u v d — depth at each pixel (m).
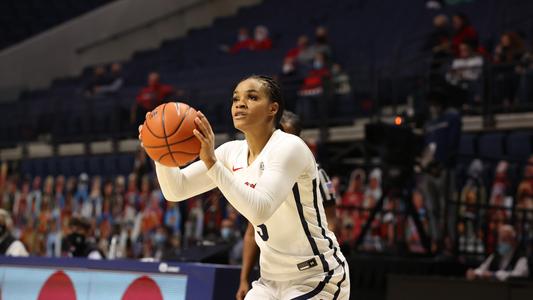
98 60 17.45
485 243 6.70
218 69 13.42
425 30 11.67
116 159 11.84
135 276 3.95
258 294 2.99
